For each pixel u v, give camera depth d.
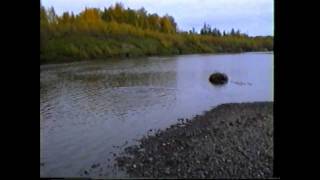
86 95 38.25
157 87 44.03
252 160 16.61
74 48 95.19
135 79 51.47
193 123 23.94
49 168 16.73
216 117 25.25
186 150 18.06
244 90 42.25
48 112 29.91
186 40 120.25
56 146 20.03
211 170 15.72
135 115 28.08
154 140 20.30
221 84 47.44
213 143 18.88
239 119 23.97
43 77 54.59
